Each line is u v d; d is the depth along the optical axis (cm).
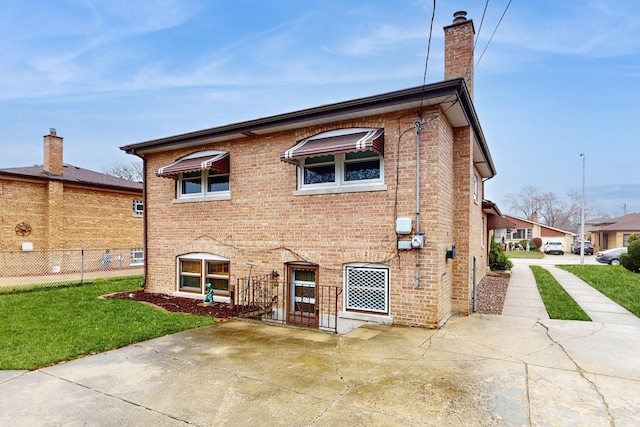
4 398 423
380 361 539
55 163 1927
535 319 815
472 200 994
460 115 799
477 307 995
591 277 1683
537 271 2038
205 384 460
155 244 1182
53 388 450
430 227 736
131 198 2261
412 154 761
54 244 1861
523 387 442
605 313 888
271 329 742
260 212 966
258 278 961
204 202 1073
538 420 363
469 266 877
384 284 793
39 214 1844
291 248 909
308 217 885
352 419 367
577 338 655
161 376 488
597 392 427
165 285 1152
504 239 5209
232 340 660
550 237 5391
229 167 1026
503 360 539
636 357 552
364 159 823
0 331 704
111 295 1135
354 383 458
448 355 564
